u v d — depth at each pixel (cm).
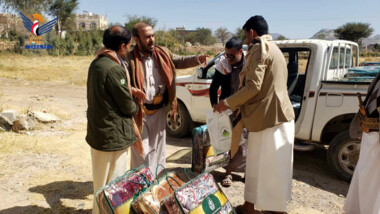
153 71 350
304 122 447
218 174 448
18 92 1141
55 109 847
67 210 346
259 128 298
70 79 1540
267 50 288
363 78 425
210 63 556
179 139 627
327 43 455
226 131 339
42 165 465
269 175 305
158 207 268
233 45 359
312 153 554
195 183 278
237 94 295
